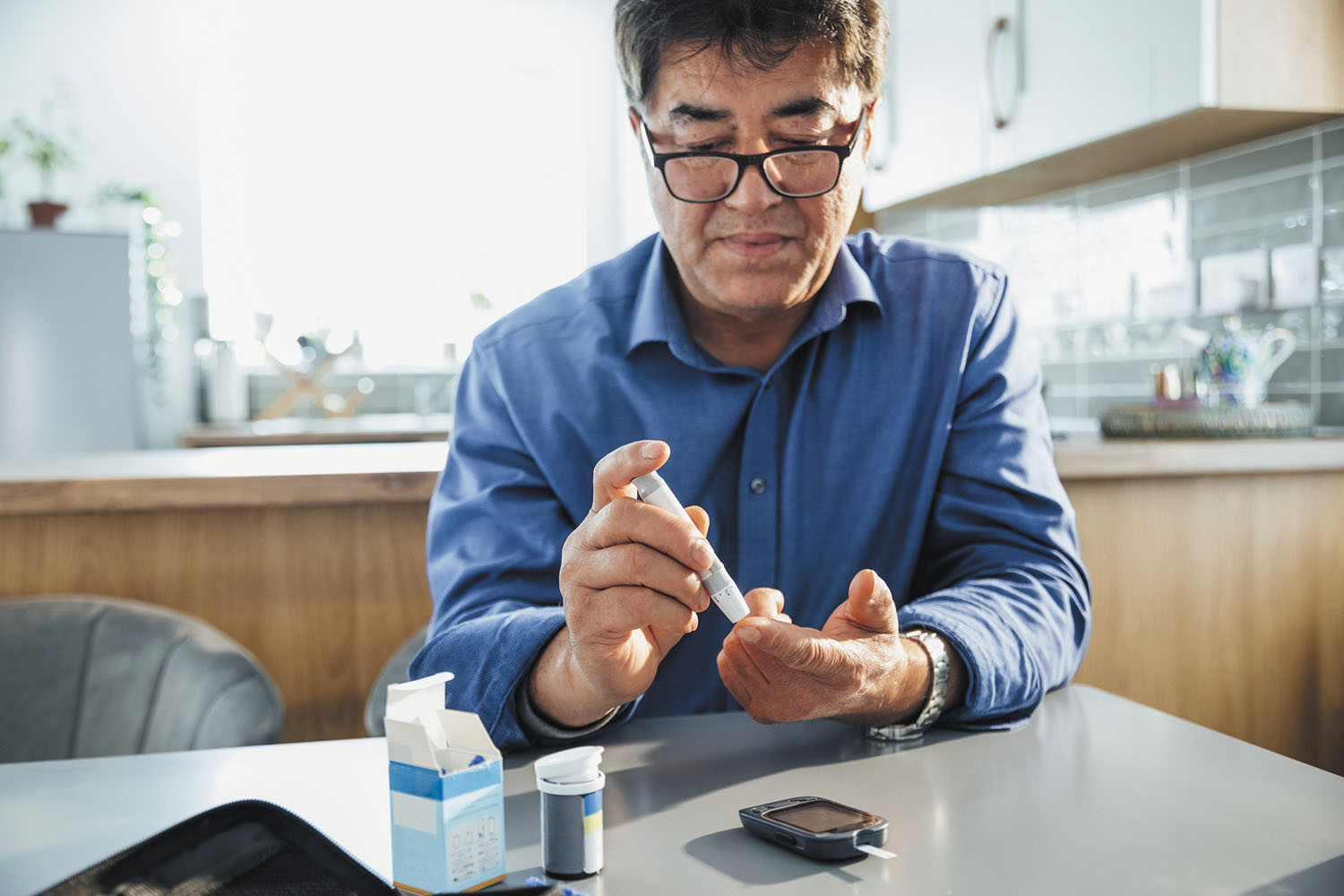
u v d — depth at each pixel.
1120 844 0.61
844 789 0.71
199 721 1.10
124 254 4.01
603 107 5.36
